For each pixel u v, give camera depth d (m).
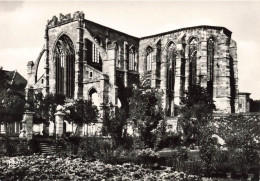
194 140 58.09
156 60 102.31
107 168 34.81
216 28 99.62
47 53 99.06
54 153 54.38
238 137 44.84
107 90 87.00
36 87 99.25
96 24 99.00
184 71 98.44
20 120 70.31
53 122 81.94
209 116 62.03
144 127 55.06
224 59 96.88
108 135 62.84
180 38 98.62
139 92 57.84
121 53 106.25
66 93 97.12
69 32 95.25
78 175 31.58
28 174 30.56
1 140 53.59
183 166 37.91
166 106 99.44
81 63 91.25
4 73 82.06
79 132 78.00
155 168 41.16
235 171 36.91
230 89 99.56
